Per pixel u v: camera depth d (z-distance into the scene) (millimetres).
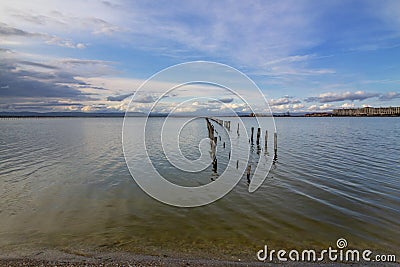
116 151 25312
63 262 6445
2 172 16250
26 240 7695
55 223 8891
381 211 9805
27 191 12375
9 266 6227
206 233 8234
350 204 10516
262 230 8422
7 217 9336
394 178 14195
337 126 67562
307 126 68000
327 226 8664
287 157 21234
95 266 6262
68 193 12141
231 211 10031
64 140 35156
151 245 7457
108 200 11258
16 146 28484
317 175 15070
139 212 9938
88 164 18984
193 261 6559
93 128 63312
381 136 38219
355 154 21953
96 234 8117
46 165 18500
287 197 11484
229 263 6477
